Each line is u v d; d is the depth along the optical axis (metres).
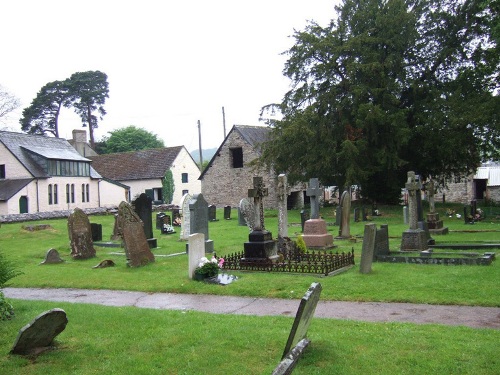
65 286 13.40
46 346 7.36
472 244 17.56
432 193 23.83
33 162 48.25
